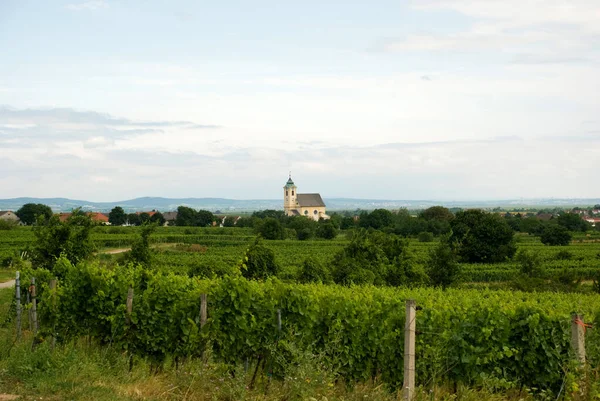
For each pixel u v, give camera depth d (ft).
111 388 32.30
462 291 80.23
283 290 39.14
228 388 32.50
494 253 188.24
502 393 35.27
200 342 38.19
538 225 376.48
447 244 95.09
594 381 30.81
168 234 298.76
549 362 34.78
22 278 53.47
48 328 43.37
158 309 39.81
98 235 246.88
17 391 31.12
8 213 514.68
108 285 41.75
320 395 30.68
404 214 511.40
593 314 45.11
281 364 35.45
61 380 32.68
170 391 32.37
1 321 55.52
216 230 326.85
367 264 87.25
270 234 295.69
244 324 37.91
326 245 262.88
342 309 38.81
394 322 38.09
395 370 37.68
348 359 37.99
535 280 106.63
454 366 35.63
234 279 38.93
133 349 40.45
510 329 36.47
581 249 234.38
